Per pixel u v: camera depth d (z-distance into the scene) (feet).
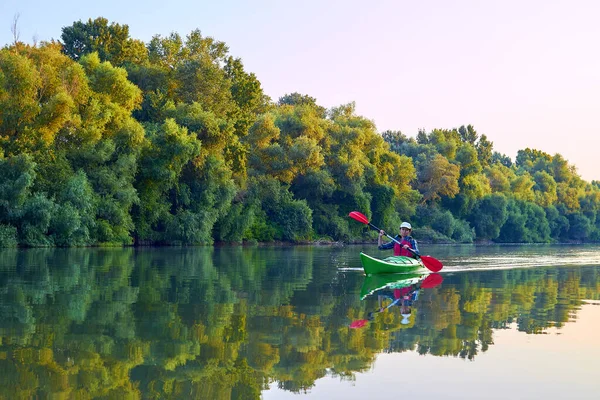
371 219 215.72
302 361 21.20
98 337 24.56
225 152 147.74
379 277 56.03
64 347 22.63
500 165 359.05
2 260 71.72
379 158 225.56
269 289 43.78
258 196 172.65
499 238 305.12
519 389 18.29
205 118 140.05
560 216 349.20
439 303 36.94
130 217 125.08
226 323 28.40
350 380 18.92
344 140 205.67
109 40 169.27
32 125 110.83
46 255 84.64
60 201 112.37
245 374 19.44
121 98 126.72
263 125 175.42
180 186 141.49
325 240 188.34
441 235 243.19
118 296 37.96
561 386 18.62
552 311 34.30
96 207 117.50
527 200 334.65
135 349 22.56
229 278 52.54
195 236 138.10
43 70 113.91
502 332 27.12
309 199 194.70
